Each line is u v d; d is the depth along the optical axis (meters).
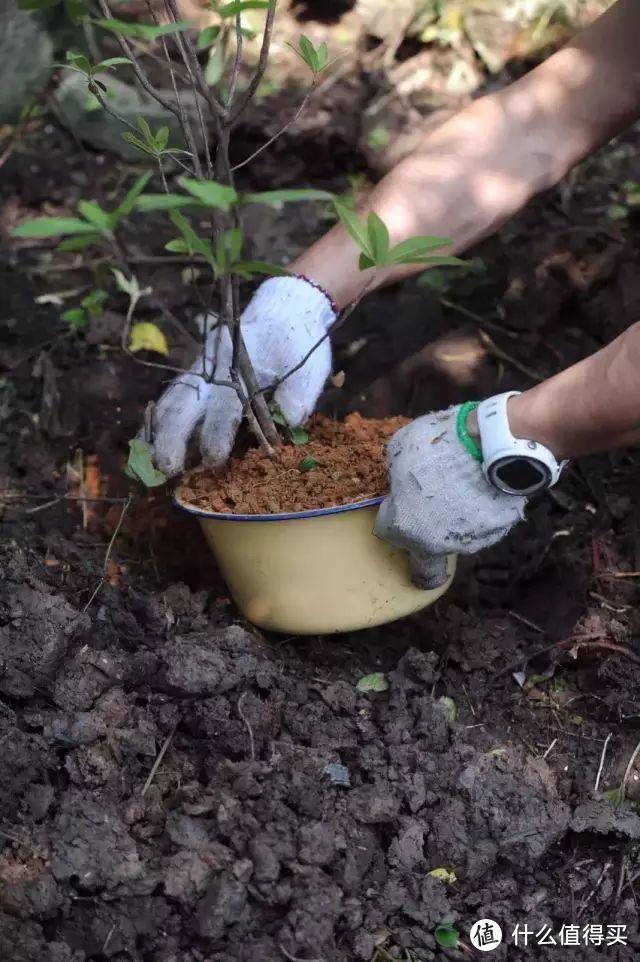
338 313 1.23
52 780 1.11
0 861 1.06
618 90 1.22
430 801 1.13
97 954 1.04
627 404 1.06
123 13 1.65
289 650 1.24
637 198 1.55
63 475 1.35
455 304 1.48
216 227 1.08
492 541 1.13
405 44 1.66
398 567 1.16
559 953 1.09
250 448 1.19
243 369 1.14
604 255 1.49
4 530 1.28
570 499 1.36
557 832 1.12
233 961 1.05
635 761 1.19
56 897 1.04
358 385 1.43
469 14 1.65
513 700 1.23
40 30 1.62
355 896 1.08
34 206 1.58
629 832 1.13
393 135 1.58
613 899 1.12
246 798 1.10
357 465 1.17
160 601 1.22
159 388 1.41
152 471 1.14
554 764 1.19
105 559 1.26
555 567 1.32
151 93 1.09
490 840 1.11
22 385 1.41
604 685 1.23
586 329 1.47
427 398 1.42
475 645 1.24
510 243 1.51
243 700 1.15
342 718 1.18
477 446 1.10
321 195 0.89
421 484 1.10
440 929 1.09
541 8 1.65
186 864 1.06
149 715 1.14
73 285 1.50
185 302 1.47
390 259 0.99
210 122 1.57
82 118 1.60
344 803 1.12
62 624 1.14
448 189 1.21
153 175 1.58
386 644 1.26
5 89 1.64
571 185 1.56
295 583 1.16
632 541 1.31
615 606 1.27
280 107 1.58
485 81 1.62
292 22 1.67
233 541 1.15
